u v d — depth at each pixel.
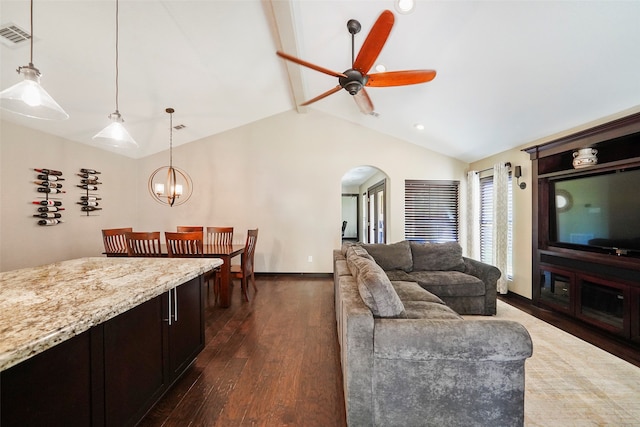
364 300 1.67
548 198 3.54
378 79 2.18
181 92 3.74
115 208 4.82
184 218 5.26
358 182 9.45
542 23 1.98
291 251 5.26
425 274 3.50
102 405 1.28
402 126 4.64
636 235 2.56
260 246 5.26
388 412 1.50
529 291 3.77
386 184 5.42
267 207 5.26
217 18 2.62
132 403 1.48
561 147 3.22
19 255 3.38
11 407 0.92
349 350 1.51
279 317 3.26
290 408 1.75
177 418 1.66
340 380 2.04
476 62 2.59
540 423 1.61
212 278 4.49
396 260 3.68
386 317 1.63
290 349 2.49
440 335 1.46
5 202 3.24
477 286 3.30
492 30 2.18
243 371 2.15
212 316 3.29
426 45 2.57
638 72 2.15
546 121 3.18
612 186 2.77
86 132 3.97
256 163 5.24
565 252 3.17
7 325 0.95
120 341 1.40
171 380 1.86
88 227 4.32
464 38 2.35
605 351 2.44
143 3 2.33
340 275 2.42
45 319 1.01
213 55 3.15
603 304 2.79
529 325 3.02
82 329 1.02
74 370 1.14
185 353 2.05
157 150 5.23
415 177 5.24
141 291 1.38
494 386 1.46
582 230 3.09
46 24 2.29
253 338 2.72
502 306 3.65
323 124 5.23
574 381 2.01
